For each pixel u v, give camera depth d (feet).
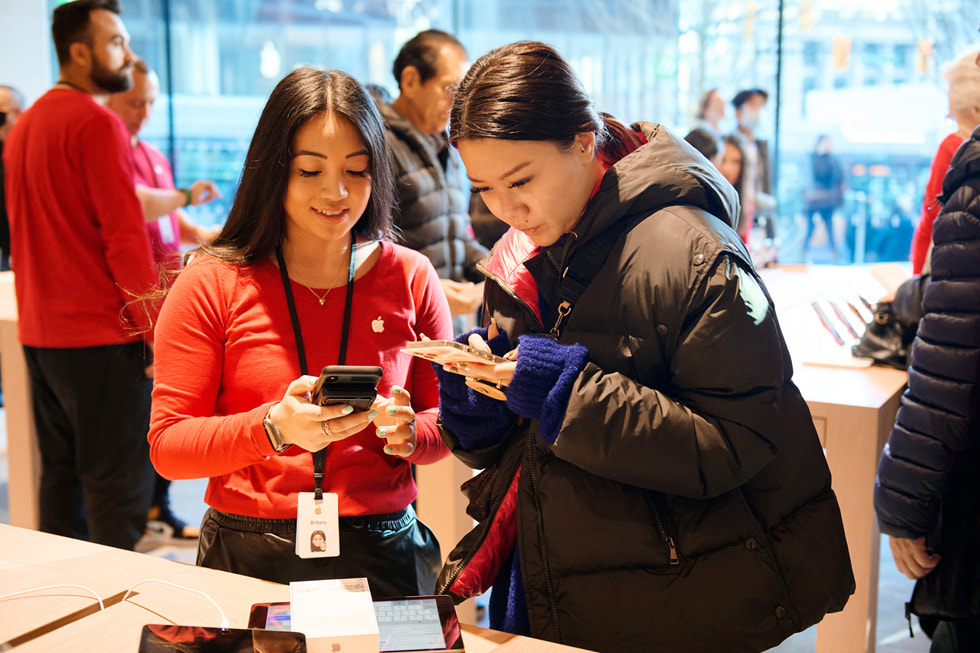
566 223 3.76
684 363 3.50
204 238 11.31
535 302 4.04
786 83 21.33
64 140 7.98
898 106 20.72
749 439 3.48
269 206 4.29
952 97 7.14
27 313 8.50
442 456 4.60
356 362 4.48
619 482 3.68
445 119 8.75
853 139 21.06
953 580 4.83
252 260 4.43
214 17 24.98
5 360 9.28
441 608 3.55
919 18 20.07
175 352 4.28
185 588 3.91
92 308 8.36
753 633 3.70
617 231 3.73
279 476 4.29
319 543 4.10
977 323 4.47
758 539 3.68
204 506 11.72
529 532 3.82
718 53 22.18
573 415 3.47
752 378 3.46
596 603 3.75
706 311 3.44
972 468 4.69
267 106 4.22
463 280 9.59
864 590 6.38
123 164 8.13
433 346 3.62
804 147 21.34
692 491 3.54
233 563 4.36
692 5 22.21
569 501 3.72
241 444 3.96
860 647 6.46
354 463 4.40
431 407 4.82
